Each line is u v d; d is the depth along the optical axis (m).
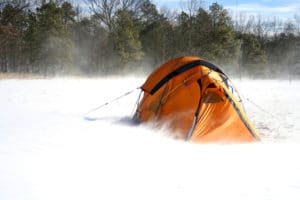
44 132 7.51
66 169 5.16
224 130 7.77
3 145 6.25
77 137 7.16
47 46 40.22
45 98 14.55
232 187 4.78
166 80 8.83
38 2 47.16
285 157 6.34
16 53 44.56
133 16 56.69
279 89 23.48
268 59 55.47
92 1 54.69
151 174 5.16
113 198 4.26
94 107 12.35
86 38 51.91
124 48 43.91
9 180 4.62
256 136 7.92
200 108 7.95
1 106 11.56
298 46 55.31
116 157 5.89
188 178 5.05
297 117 11.45
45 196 4.20
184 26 52.75
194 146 7.04
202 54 45.16
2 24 44.38
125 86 23.48
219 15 45.47
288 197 4.50
